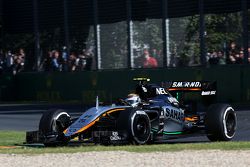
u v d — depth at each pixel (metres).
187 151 40.50
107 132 44.41
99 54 115.88
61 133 44.88
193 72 100.06
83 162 36.12
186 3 105.12
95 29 116.19
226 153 39.09
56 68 121.12
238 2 99.12
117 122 44.91
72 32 119.12
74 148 43.75
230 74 96.06
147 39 110.25
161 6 108.19
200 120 53.25
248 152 39.56
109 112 46.91
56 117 47.69
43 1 122.31
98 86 112.12
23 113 90.00
